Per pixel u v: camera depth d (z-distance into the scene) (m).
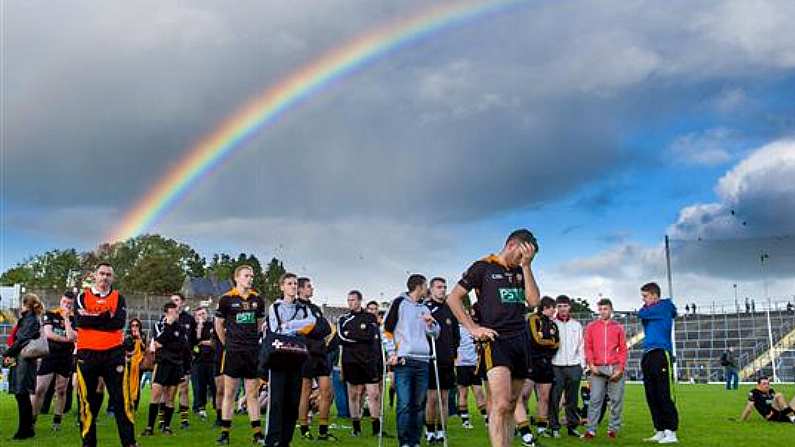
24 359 11.43
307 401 12.15
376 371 12.57
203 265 126.19
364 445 11.21
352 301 12.59
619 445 11.41
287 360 9.58
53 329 12.60
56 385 12.91
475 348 13.98
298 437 12.17
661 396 11.94
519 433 11.57
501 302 7.28
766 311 58.50
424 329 10.52
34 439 11.40
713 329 61.09
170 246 115.38
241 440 11.57
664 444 11.53
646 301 12.37
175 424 14.32
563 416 16.05
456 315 7.32
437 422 11.69
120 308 9.72
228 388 11.27
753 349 57.50
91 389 9.53
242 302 11.40
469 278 7.37
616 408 12.56
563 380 12.94
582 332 13.16
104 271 9.60
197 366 15.99
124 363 9.74
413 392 10.35
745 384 41.97
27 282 109.12
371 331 12.53
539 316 12.51
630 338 60.38
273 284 112.81
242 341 11.23
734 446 11.30
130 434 9.66
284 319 9.70
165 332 12.66
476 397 14.12
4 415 15.34
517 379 7.34
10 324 41.03
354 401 12.72
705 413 18.28
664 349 12.03
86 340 9.48
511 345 7.23
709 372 56.09
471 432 13.03
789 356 55.59
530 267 7.67
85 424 9.49
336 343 15.88
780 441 12.00
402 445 10.26
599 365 12.42
